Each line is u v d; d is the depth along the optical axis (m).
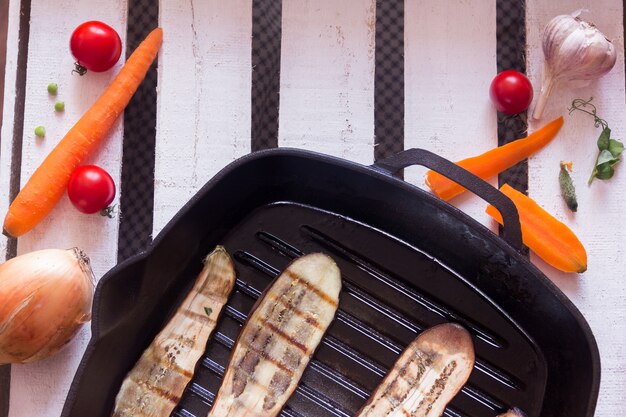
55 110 0.86
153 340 0.82
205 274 0.83
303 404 0.82
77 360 0.85
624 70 0.86
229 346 0.83
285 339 0.82
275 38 0.86
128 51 0.87
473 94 0.86
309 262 0.83
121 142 0.86
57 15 0.86
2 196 0.85
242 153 0.86
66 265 0.80
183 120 0.86
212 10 0.87
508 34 0.86
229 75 0.86
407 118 0.86
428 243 0.83
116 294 0.77
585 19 0.87
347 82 0.86
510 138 0.86
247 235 0.84
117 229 0.86
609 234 0.85
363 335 0.83
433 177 0.85
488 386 0.82
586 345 0.77
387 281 0.84
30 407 0.84
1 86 0.86
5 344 0.80
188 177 0.86
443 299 0.83
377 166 0.78
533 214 0.85
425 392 0.81
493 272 0.81
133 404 0.81
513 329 0.83
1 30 0.87
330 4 0.87
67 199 0.86
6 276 0.79
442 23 0.87
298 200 0.84
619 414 0.84
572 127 0.86
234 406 0.81
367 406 0.81
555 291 0.77
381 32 0.87
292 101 0.86
